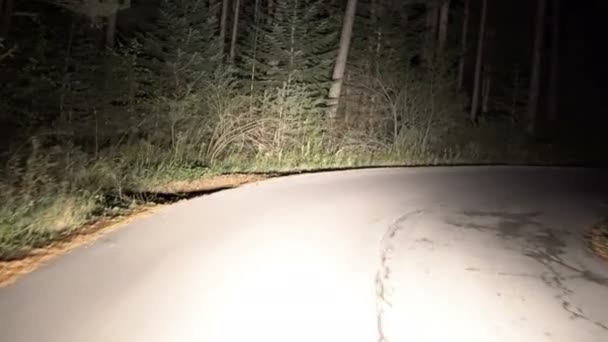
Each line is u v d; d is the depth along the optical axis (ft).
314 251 22.97
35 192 25.85
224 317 15.94
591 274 22.86
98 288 17.56
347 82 60.95
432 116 64.18
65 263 19.83
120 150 42.14
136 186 34.63
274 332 15.20
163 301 16.83
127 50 48.34
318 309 16.92
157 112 46.91
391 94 61.67
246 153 47.52
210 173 40.83
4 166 29.01
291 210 30.32
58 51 48.42
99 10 46.85
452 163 59.21
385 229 27.71
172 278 18.81
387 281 19.93
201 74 47.47
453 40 89.76
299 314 16.47
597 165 74.08
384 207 33.01
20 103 44.14
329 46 59.93
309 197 34.35
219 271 19.79
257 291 18.10
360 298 18.06
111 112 47.26
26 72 43.60
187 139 46.68
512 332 16.42
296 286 18.75
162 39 49.93
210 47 48.98
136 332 14.69
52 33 51.55
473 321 16.97
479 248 25.53
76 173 31.30
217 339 14.58
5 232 21.76
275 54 52.13
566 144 85.92
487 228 29.73
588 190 45.80
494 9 94.38
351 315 16.65
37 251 21.07
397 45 63.05
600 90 112.47
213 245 22.91
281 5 53.06
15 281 17.85
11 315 15.26
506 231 29.43
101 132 47.39
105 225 25.27
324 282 19.33
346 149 54.13
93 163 35.29
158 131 46.98
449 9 84.02
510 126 82.89
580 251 26.50
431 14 74.33
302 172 45.01
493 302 18.72
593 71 113.19
